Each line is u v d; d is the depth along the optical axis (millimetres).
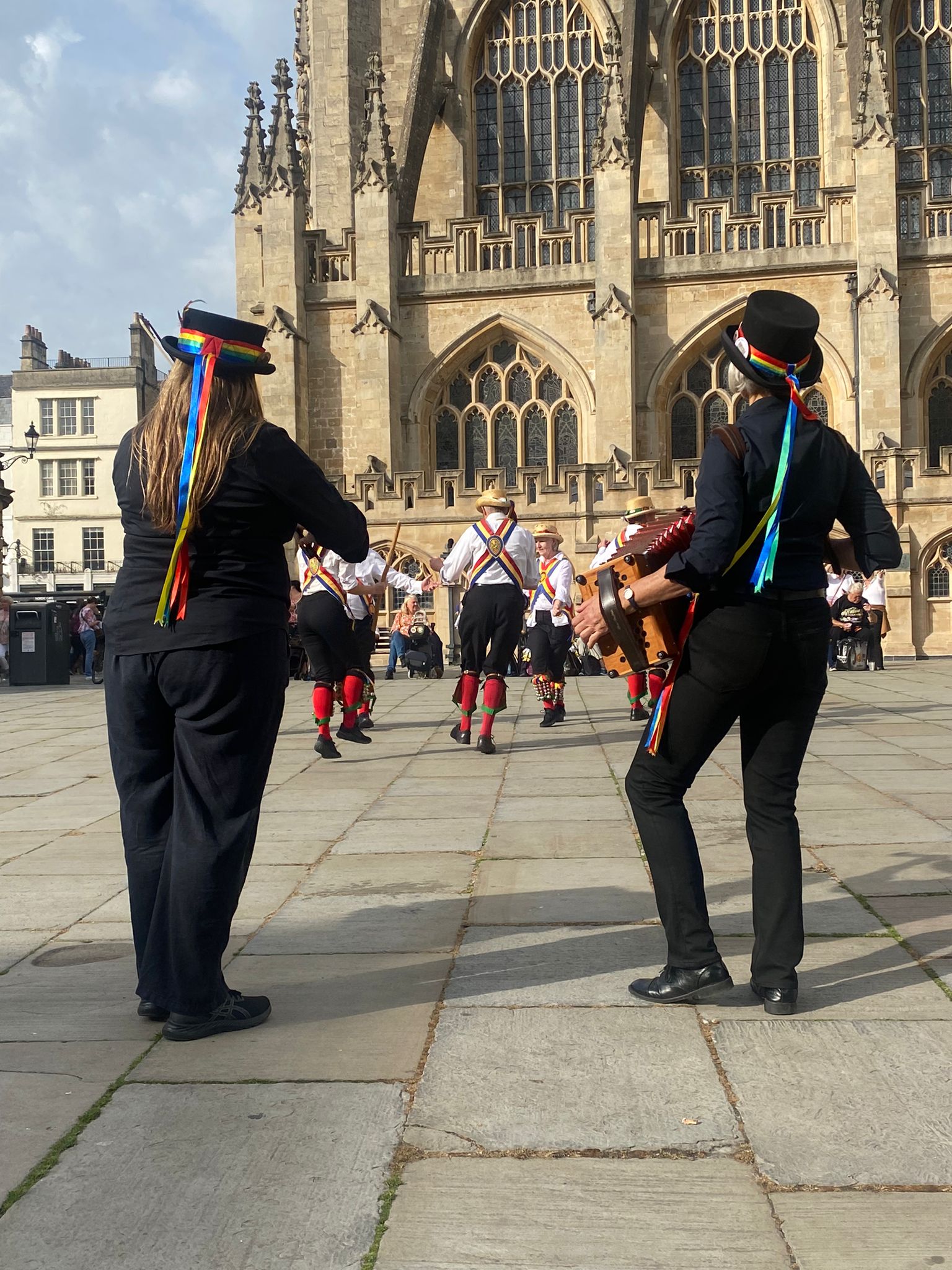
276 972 4242
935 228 32812
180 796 3662
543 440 35062
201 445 3559
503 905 5141
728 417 33969
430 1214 2465
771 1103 2996
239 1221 2449
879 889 5246
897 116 38000
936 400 33156
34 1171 2686
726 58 39094
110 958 4492
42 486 66625
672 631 3748
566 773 9312
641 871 5758
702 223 33969
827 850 6082
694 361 34094
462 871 5859
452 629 29562
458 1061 3324
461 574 10820
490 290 34656
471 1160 2709
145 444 3688
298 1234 2395
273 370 3844
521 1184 2588
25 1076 3275
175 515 3590
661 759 3832
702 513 3508
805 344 3688
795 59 38750
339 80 40094
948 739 10953
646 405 33938
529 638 12977
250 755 3686
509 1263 2281
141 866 3842
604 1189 2564
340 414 35531
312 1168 2680
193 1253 2330
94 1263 2301
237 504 3617
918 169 37844
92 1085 3205
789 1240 2352
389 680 23438
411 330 35219
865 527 3779
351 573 10289
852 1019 3605
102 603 33219
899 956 4254
